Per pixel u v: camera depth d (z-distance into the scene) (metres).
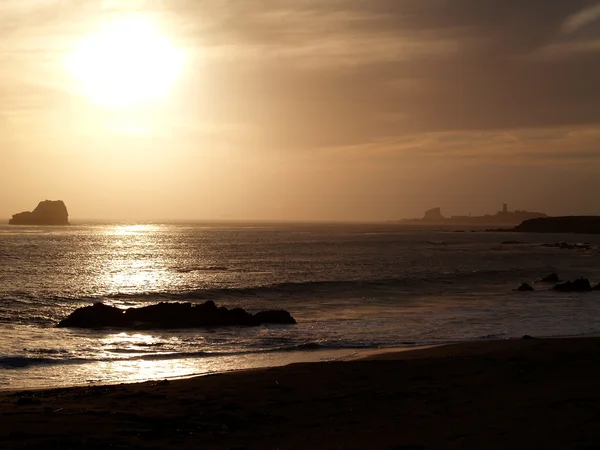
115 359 20.95
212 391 14.13
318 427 10.94
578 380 13.91
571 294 43.25
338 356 21.47
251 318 29.12
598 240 169.50
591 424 10.20
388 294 42.75
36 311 32.72
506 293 43.97
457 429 10.32
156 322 28.27
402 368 16.53
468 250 112.56
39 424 10.98
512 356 17.50
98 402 13.07
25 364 19.80
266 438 10.30
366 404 12.63
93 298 39.03
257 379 15.52
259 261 77.94
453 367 16.39
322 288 45.16
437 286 48.47
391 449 9.35
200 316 28.83
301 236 177.12
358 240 152.25
